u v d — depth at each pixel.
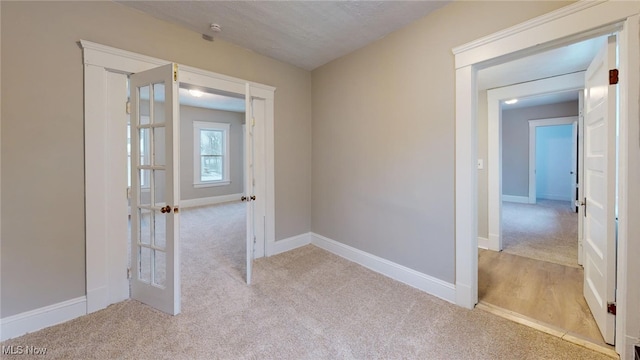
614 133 1.51
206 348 1.59
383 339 1.67
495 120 3.25
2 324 1.64
